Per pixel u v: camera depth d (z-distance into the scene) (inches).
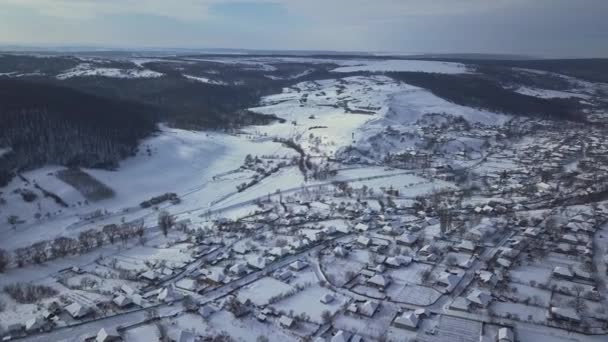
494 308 4992.6
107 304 4963.1
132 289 5270.7
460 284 5531.5
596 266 5969.5
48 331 4503.0
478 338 4500.5
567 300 5128.0
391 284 5531.5
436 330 4611.2
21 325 4503.0
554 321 4731.8
